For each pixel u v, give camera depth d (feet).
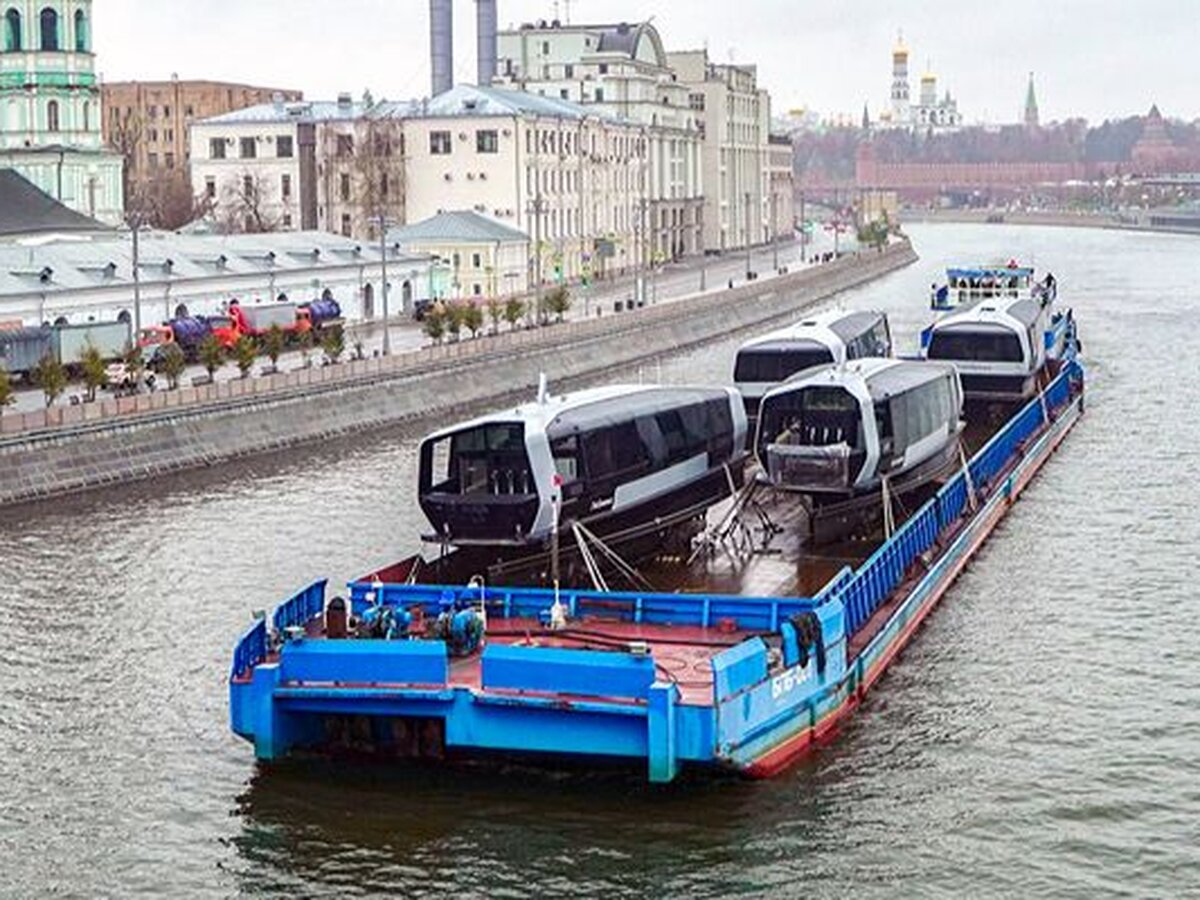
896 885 122.42
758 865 124.88
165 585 210.38
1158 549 222.48
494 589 156.25
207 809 138.10
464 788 136.67
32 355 349.41
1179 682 166.91
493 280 577.43
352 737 140.87
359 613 153.48
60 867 128.67
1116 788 140.05
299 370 338.13
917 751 146.30
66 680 172.24
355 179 641.40
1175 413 342.85
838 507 193.06
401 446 323.57
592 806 133.18
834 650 147.95
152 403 296.92
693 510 190.19
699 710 127.85
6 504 262.06
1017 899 120.57
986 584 204.03
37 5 540.52
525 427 165.27
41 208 480.23
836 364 231.91
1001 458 254.68
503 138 626.64
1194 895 121.29
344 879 124.36
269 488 277.44
